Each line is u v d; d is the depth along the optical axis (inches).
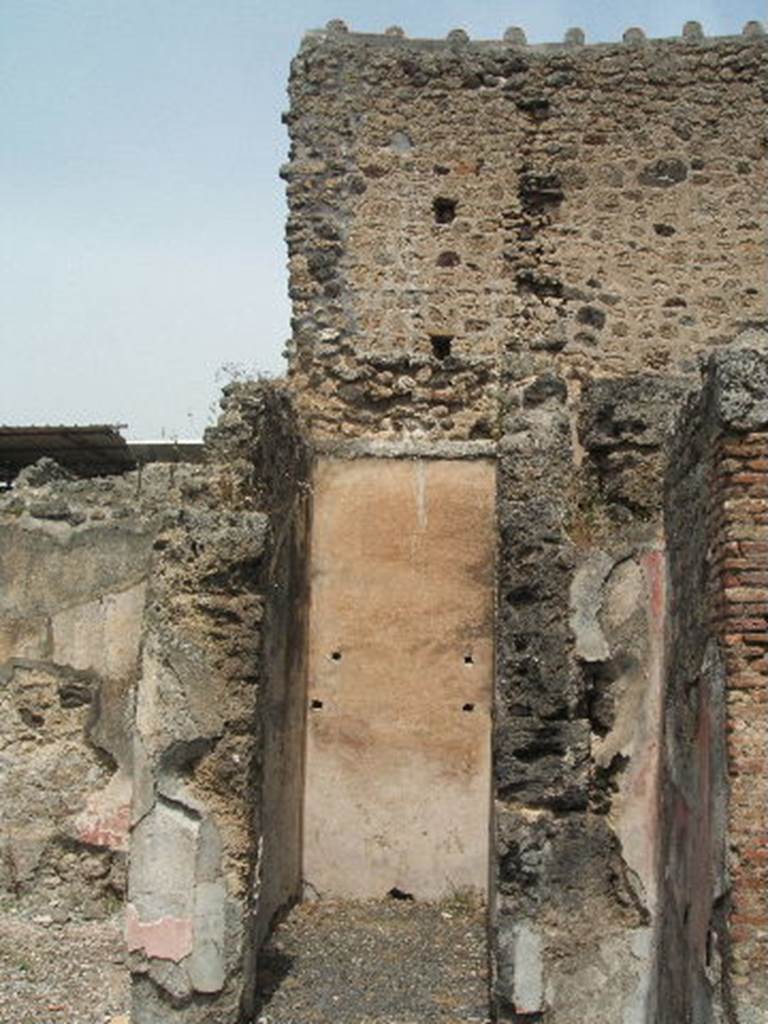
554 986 279.4
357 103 494.6
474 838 425.4
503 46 498.6
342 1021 297.7
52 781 415.2
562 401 320.5
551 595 295.3
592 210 492.7
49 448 673.0
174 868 289.0
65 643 423.5
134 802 292.4
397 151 494.3
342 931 378.3
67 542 429.7
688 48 496.7
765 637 211.2
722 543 217.3
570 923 282.5
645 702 291.7
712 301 490.0
